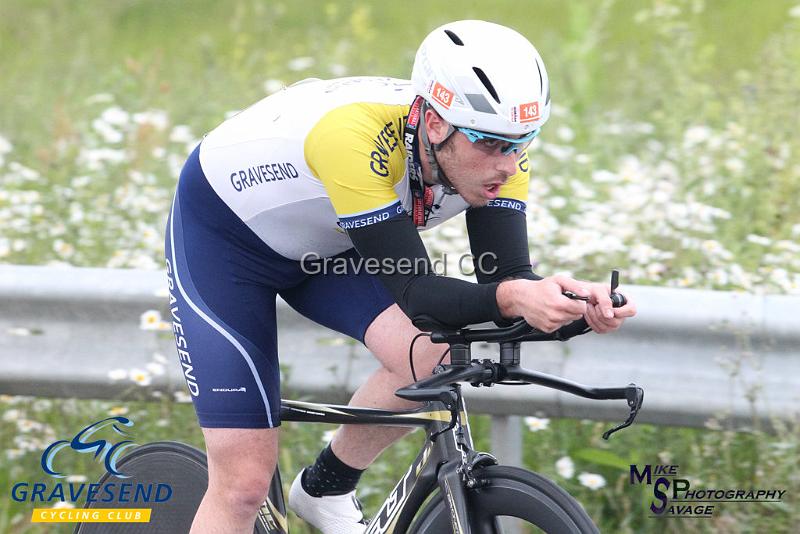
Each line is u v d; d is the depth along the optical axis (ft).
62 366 39.96
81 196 56.24
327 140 27.58
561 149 61.11
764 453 36.50
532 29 102.58
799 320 35.29
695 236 47.80
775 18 99.40
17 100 77.15
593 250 44.21
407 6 116.57
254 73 80.69
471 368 26.94
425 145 27.37
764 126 60.80
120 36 110.11
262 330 31.58
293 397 39.04
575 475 39.88
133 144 61.31
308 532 39.29
